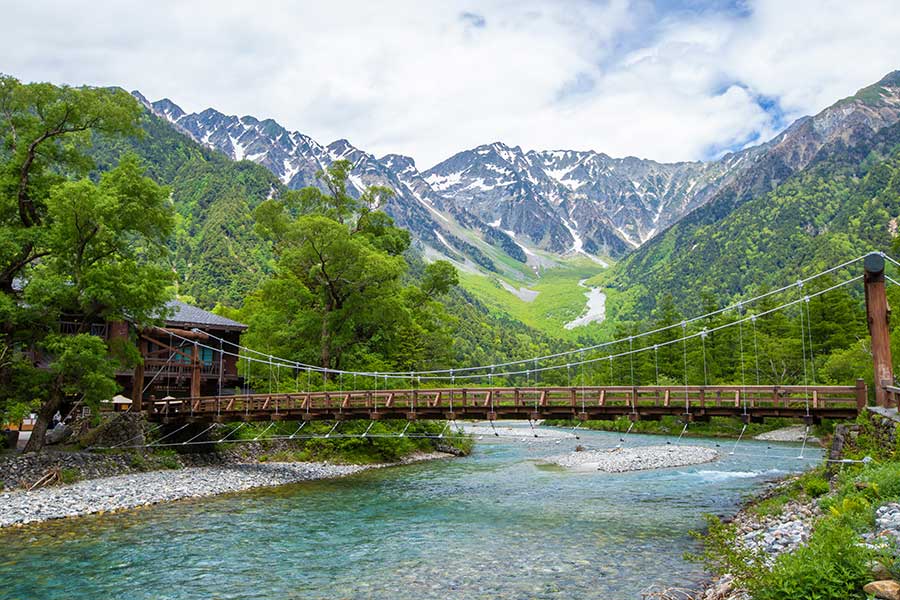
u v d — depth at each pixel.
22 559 16.06
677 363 76.50
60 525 19.88
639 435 62.31
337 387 45.59
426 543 18.02
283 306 48.59
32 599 13.19
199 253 166.88
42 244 28.06
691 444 50.81
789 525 16.23
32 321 27.69
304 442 40.59
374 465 38.66
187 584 14.16
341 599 13.07
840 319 64.94
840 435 21.73
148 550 17.06
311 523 20.72
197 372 36.78
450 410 29.66
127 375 39.12
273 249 54.75
